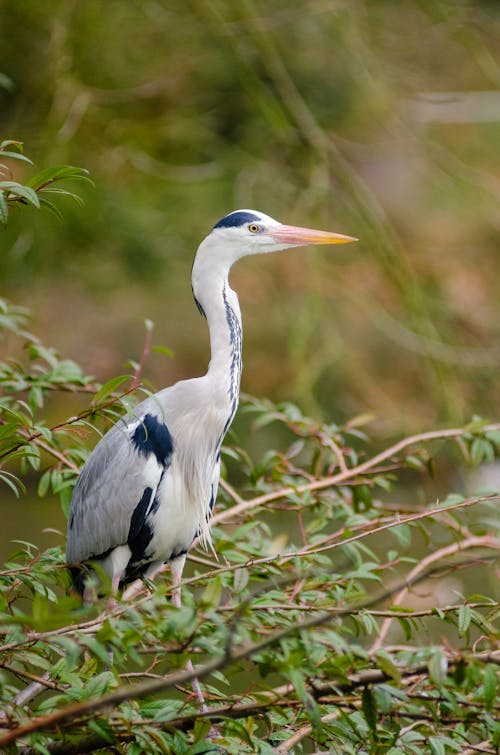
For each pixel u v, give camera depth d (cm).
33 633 414
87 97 1470
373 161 1995
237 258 655
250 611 404
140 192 1525
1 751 396
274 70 1508
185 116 1630
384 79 1562
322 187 1448
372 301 1460
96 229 1405
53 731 399
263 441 1509
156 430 611
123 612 395
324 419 1447
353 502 702
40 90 1488
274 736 466
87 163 1515
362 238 1558
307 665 394
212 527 669
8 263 1374
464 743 478
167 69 1583
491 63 1561
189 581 471
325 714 486
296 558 512
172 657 391
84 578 630
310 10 1502
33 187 456
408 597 1013
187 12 1533
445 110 1717
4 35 1470
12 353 1431
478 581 1087
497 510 684
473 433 729
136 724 407
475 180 1533
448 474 1440
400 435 1550
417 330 1421
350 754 445
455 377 1473
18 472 1427
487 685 381
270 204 1595
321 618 379
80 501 625
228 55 1561
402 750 437
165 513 611
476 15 1576
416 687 450
